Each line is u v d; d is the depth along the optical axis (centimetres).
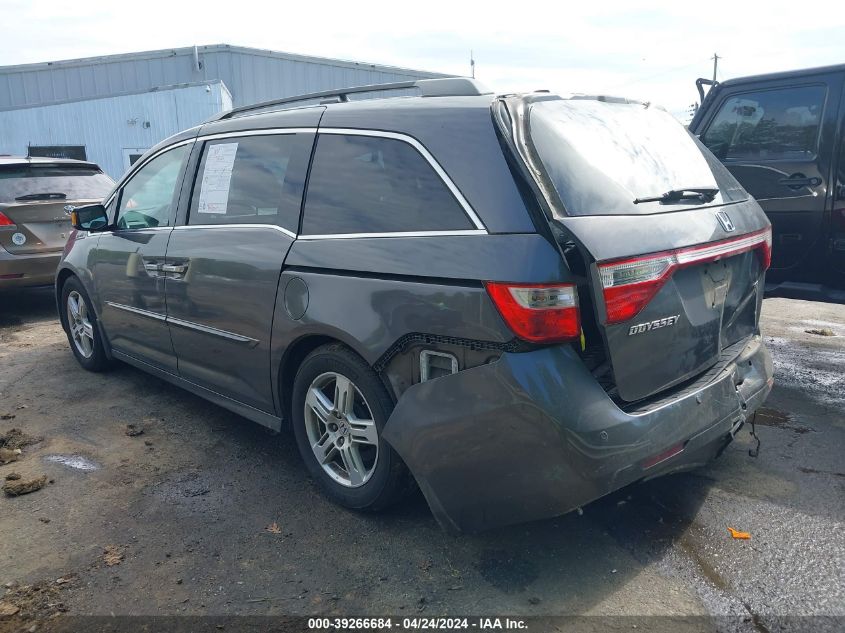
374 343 279
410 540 296
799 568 272
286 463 374
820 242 484
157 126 1775
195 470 365
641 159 289
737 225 298
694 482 342
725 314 304
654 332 258
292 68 2358
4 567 280
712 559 279
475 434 251
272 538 299
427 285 262
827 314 722
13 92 2456
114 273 454
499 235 248
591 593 259
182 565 280
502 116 264
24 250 697
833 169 469
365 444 310
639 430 246
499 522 256
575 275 239
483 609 251
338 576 272
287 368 336
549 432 238
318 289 301
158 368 441
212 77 2386
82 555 288
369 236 289
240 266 341
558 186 250
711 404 276
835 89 469
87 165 792
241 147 368
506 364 242
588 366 247
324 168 318
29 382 510
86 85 2438
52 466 371
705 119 546
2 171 714
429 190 273
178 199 404
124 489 345
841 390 475
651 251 251
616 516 311
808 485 338
